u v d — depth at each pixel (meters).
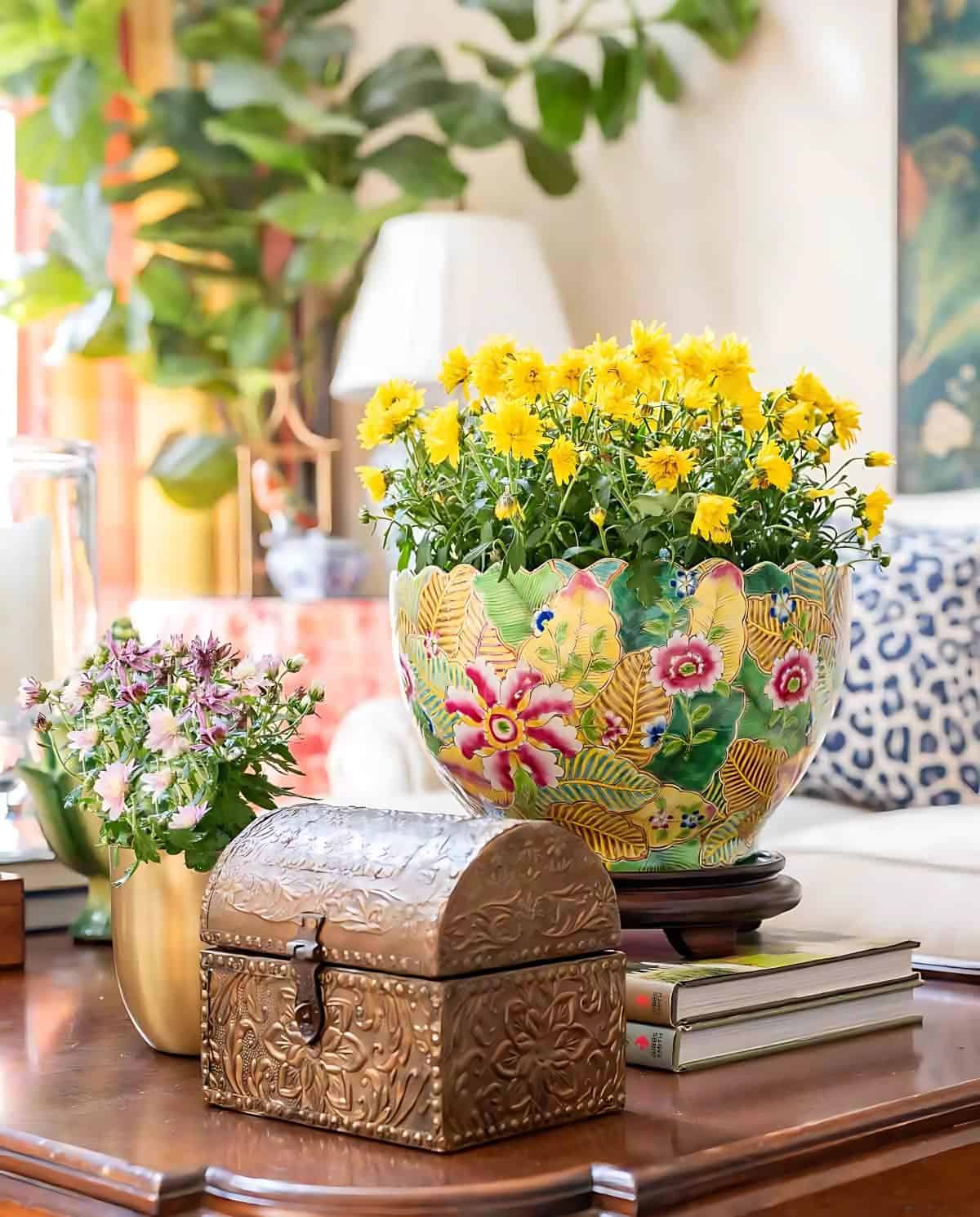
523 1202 0.63
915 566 2.10
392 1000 0.70
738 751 0.90
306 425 3.85
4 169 3.71
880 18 2.72
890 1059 0.87
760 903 0.93
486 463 0.92
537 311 2.90
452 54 3.62
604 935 0.76
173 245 3.61
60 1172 0.70
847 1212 0.71
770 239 2.91
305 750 2.83
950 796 2.02
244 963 0.77
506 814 0.94
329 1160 0.68
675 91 3.06
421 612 0.92
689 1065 0.84
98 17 3.33
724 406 0.91
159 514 3.72
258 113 3.39
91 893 1.37
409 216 3.04
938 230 2.64
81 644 1.47
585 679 0.87
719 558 0.88
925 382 2.65
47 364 3.54
